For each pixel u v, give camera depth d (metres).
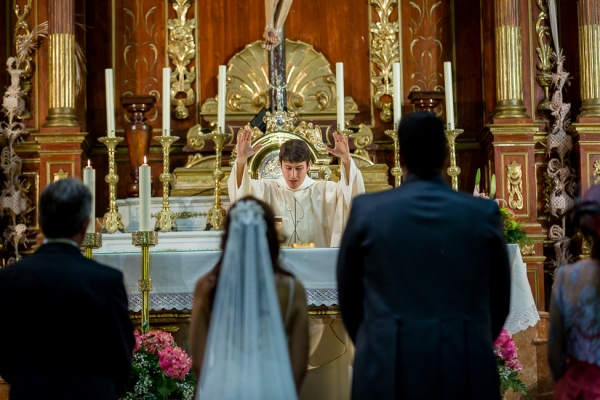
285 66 8.71
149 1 9.66
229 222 3.58
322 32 9.69
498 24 9.10
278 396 3.31
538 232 8.77
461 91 9.66
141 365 5.16
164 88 7.37
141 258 5.82
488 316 3.47
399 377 3.34
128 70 9.59
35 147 9.07
